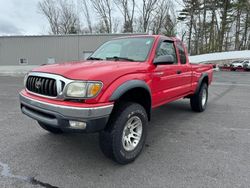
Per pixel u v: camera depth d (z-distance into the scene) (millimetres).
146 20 39406
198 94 6027
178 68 4648
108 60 3918
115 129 3029
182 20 46469
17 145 3867
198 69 5809
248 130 4785
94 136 4320
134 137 3404
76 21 47969
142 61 3752
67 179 2859
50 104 2859
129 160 3270
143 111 3447
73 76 2816
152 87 3717
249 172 3049
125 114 3092
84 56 24453
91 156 3498
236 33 49969
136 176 2947
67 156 3490
